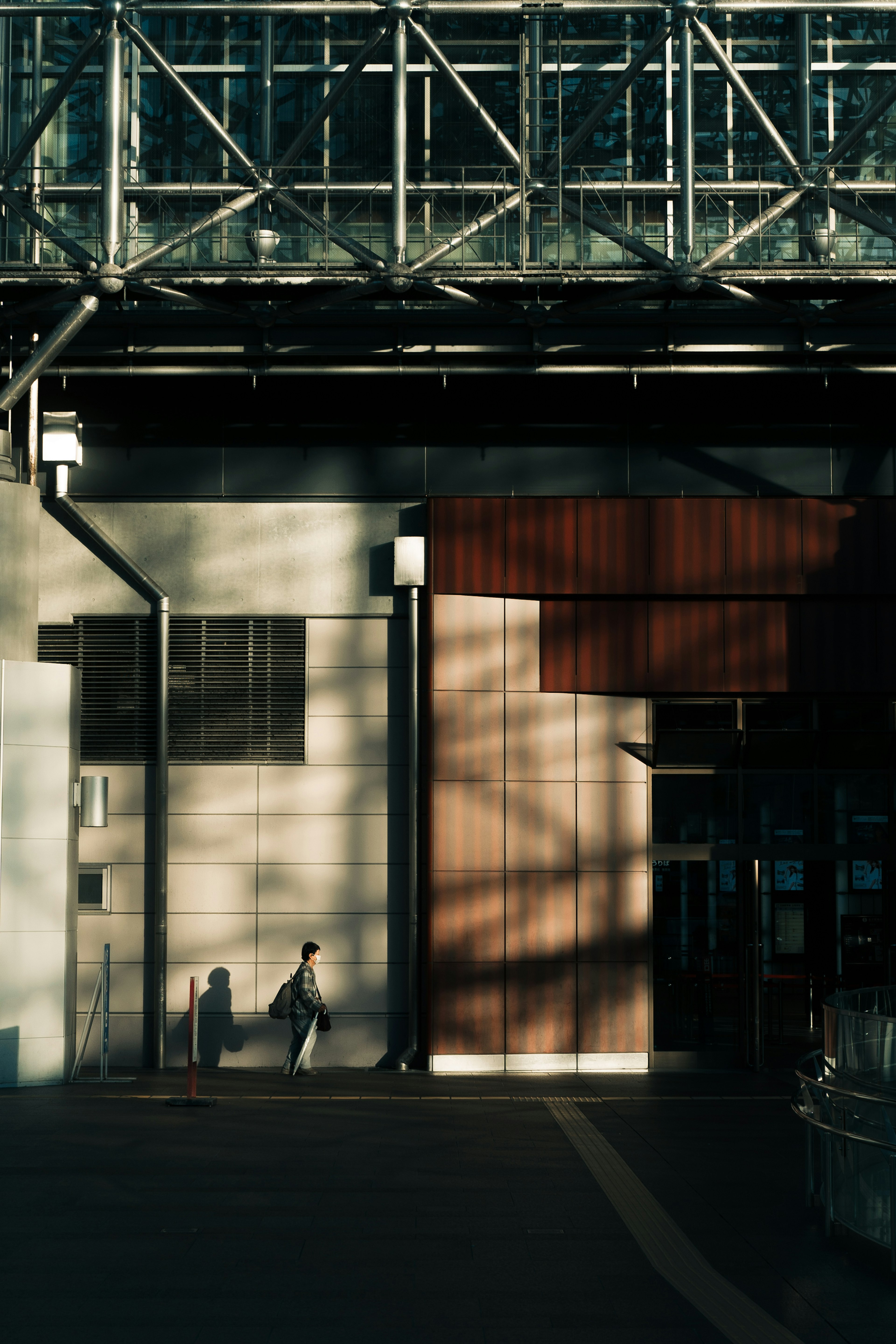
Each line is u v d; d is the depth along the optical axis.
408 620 17.47
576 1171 10.62
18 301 16.25
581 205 15.88
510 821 17.05
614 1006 16.92
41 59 16.94
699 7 15.89
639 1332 6.70
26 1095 14.41
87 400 17.52
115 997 17.08
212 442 17.55
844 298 16.28
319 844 17.33
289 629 17.55
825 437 17.50
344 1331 6.70
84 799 16.28
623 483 17.47
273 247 16.20
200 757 17.41
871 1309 7.08
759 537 17.41
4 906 15.10
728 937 17.30
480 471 17.52
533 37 16.81
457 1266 7.88
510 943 16.89
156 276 15.63
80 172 16.80
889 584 17.38
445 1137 12.04
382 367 16.98
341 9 15.88
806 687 17.34
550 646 17.33
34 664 15.49
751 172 16.70
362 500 17.58
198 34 16.86
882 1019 8.12
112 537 17.58
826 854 17.38
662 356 16.91
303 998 16.27
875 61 16.91
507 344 16.73
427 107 16.75
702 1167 10.81
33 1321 6.82
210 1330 6.69
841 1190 8.65
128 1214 9.05
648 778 17.28
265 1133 12.16
